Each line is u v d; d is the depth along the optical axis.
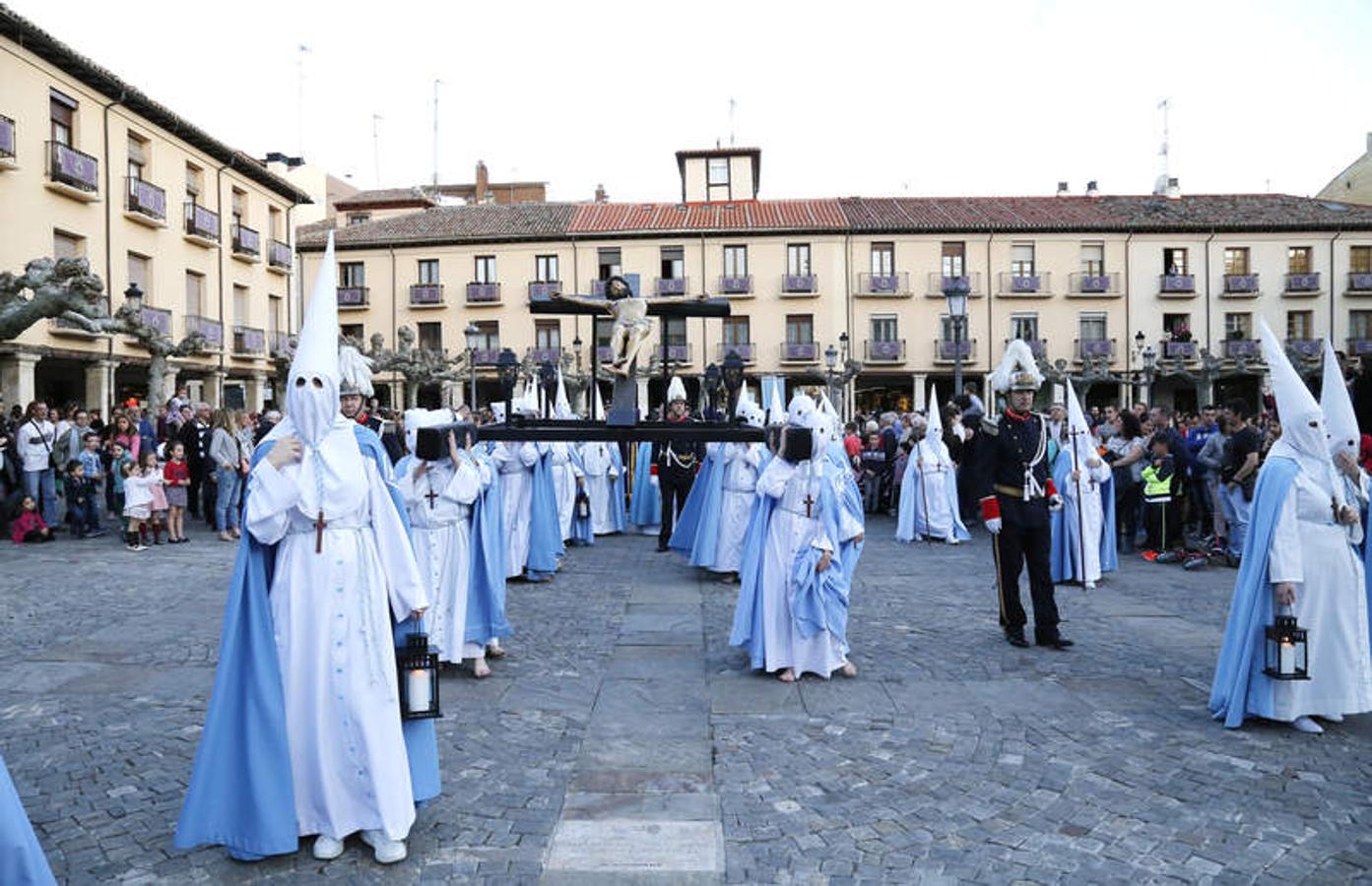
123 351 25.12
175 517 12.74
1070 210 42.56
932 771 4.43
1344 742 4.82
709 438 5.70
